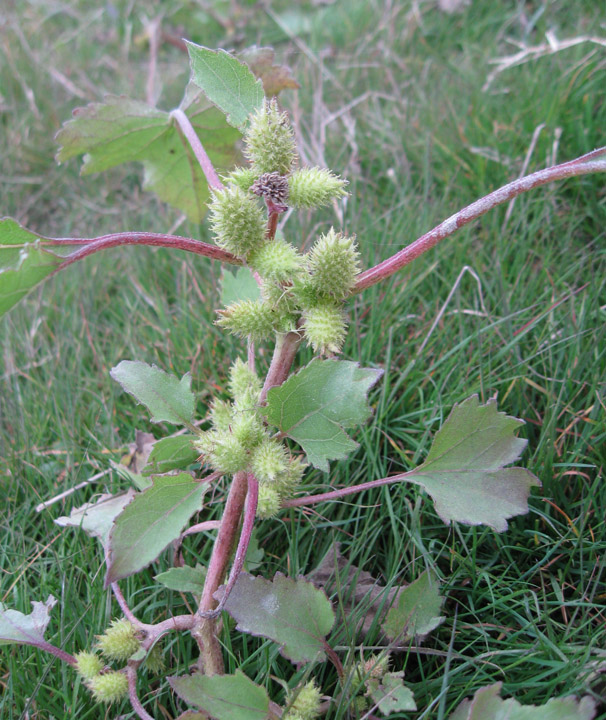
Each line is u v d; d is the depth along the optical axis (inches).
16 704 10.3
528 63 20.3
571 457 11.8
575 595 10.9
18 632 10.1
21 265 8.9
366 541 11.6
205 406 14.2
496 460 9.9
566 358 13.3
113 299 17.2
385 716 9.5
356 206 17.1
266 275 9.4
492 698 8.7
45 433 14.4
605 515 11.2
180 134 13.7
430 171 18.0
